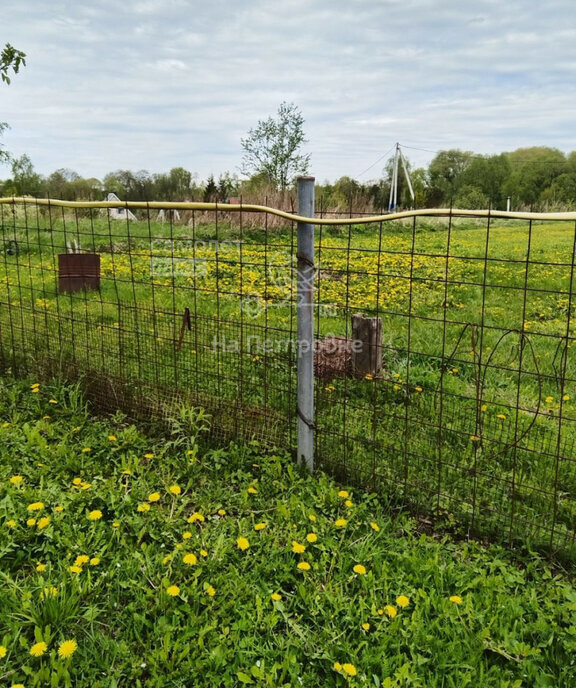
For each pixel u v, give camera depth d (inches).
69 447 148.6
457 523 125.3
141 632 91.7
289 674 84.7
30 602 91.1
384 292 342.6
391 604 98.2
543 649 90.7
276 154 1166.3
